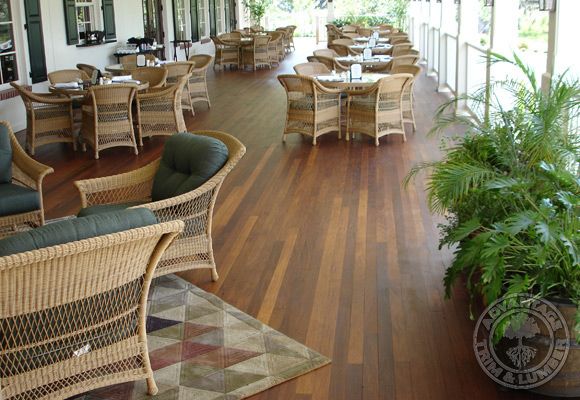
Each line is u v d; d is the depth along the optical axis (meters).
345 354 3.31
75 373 2.75
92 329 2.74
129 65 10.12
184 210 3.91
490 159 3.73
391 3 20.97
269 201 5.70
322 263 4.38
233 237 4.88
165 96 8.04
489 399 2.95
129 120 7.60
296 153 7.41
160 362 3.26
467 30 9.38
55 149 7.93
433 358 3.25
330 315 3.70
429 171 6.40
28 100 7.44
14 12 9.00
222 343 3.42
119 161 7.35
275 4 24.81
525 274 2.90
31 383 2.65
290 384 3.08
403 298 3.86
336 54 10.57
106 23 11.70
